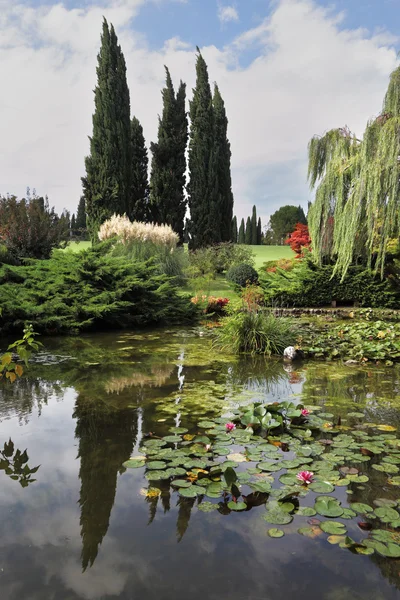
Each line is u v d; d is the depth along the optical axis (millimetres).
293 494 1824
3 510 1713
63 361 4770
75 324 6789
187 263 13211
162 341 6246
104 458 2219
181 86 20844
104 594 1231
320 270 10672
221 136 22219
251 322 5523
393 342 5680
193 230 20812
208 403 3225
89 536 1531
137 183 21500
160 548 1461
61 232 11812
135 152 21453
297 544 1476
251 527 1579
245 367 4539
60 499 1799
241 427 2701
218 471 2027
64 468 2104
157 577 1313
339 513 1655
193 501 1776
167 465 2119
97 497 1813
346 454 2256
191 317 8953
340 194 7953
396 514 1658
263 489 1865
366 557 1402
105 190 17531
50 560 1401
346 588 1258
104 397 3377
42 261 8656
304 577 1310
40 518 1652
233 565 1368
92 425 2730
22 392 3510
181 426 2717
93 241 17531
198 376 4117
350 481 1947
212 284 13984
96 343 6035
